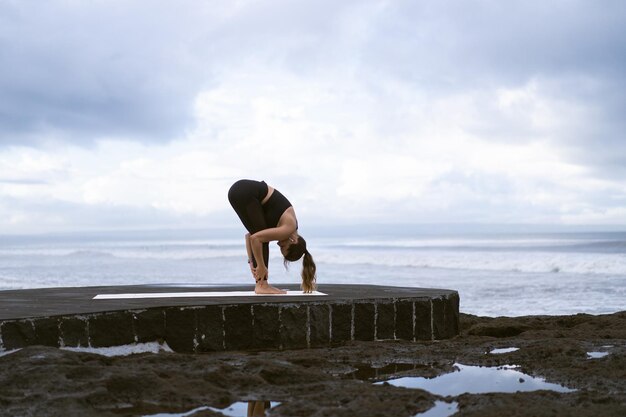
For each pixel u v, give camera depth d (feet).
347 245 219.20
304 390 12.06
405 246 195.93
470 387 12.70
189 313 17.52
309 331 18.60
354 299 19.16
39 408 10.37
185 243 352.49
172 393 11.47
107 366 12.92
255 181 21.56
